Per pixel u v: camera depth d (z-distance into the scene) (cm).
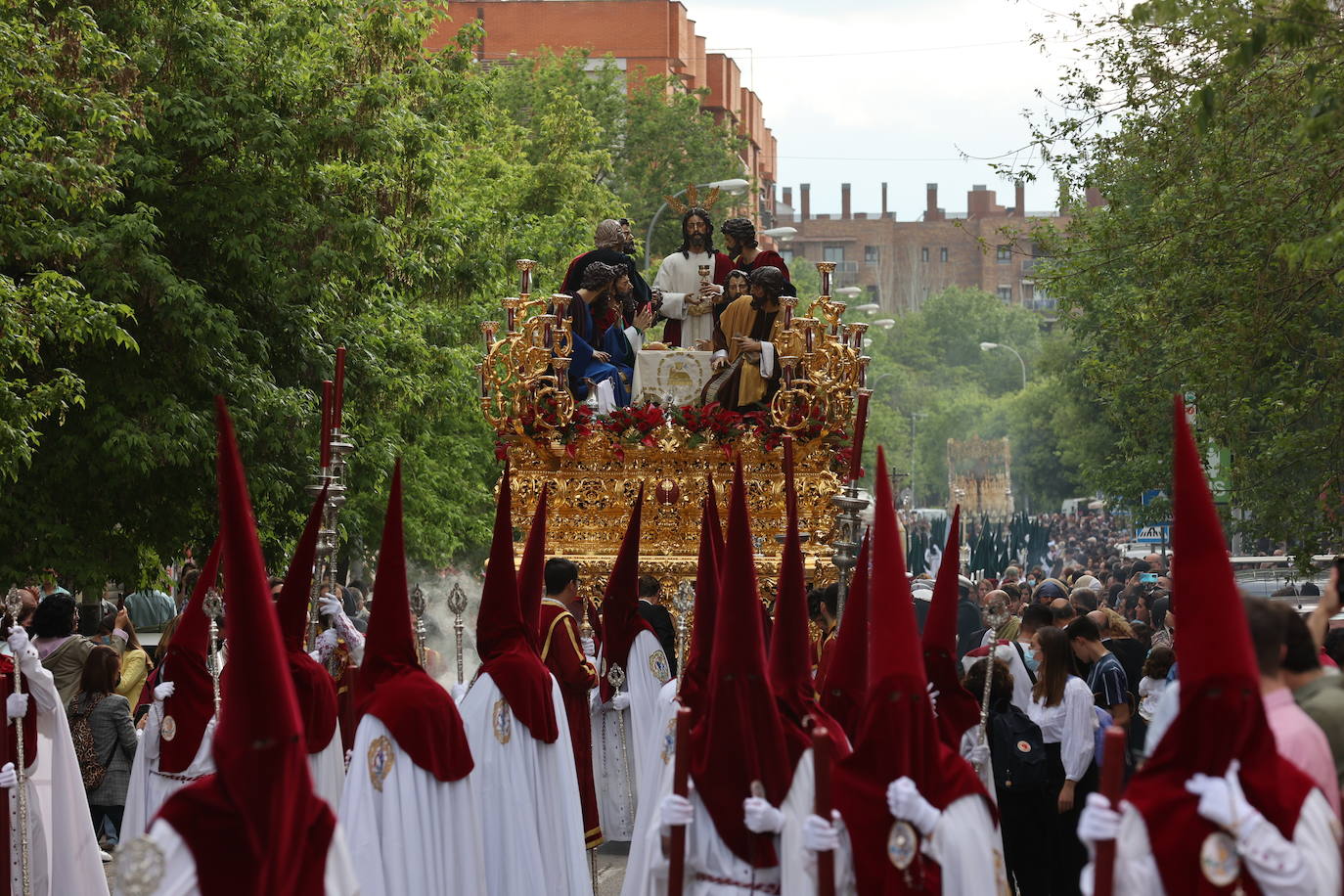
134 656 5269
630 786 4512
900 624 2314
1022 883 3753
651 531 5294
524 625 3481
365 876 2900
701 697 2759
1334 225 5053
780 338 5381
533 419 5325
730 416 5297
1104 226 6075
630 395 5866
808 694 2634
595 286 5812
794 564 2666
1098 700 3991
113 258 6166
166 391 6606
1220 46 4219
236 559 1972
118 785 4484
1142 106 5569
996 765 3659
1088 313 8531
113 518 6875
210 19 6800
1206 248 5834
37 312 5309
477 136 9875
